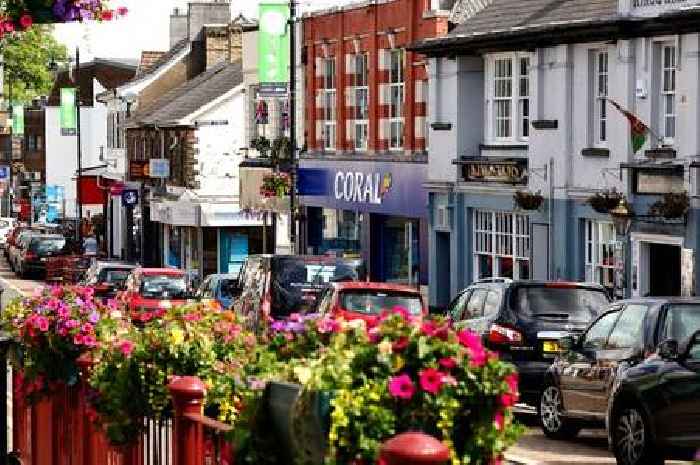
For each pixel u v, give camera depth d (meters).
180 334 17.73
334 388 12.26
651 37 46.88
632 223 46.91
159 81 120.12
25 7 21.53
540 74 53.00
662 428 25.20
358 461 12.12
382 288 36.97
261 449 12.88
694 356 25.42
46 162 157.62
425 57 61.72
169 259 106.81
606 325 29.06
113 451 18.73
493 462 12.60
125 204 108.75
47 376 22.31
